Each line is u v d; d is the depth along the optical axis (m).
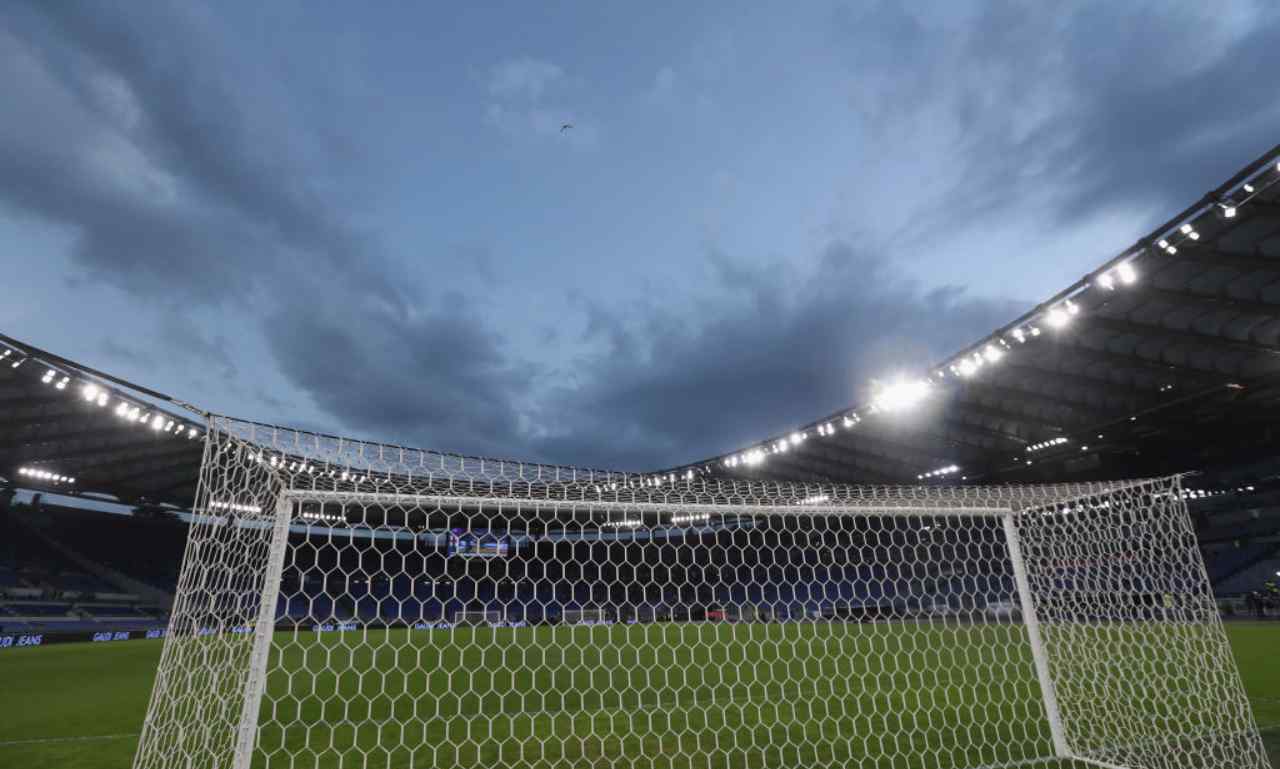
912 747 4.32
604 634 10.01
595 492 3.96
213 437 2.66
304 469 3.21
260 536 3.23
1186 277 17.69
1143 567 5.01
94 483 34.16
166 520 40.00
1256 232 15.48
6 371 20.72
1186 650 4.85
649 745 4.39
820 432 26.75
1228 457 33.22
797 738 4.57
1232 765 3.90
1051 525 5.21
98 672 9.35
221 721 2.83
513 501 3.69
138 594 35.75
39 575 33.12
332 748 4.24
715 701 5.80
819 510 4.26
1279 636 12.76
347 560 17.00
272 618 3.29
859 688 6.32
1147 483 4.91
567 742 4.46
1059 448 31.86
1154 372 22.14
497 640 9.40
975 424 30.39
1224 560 37.06
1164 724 4.76
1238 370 20.02
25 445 28.09
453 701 5.79
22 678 8.65
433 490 3.66
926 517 5.70
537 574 15.55
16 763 4.34
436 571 15.53
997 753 4.20
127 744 4.79
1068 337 21.95
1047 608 5.16
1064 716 4.66
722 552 17.42
